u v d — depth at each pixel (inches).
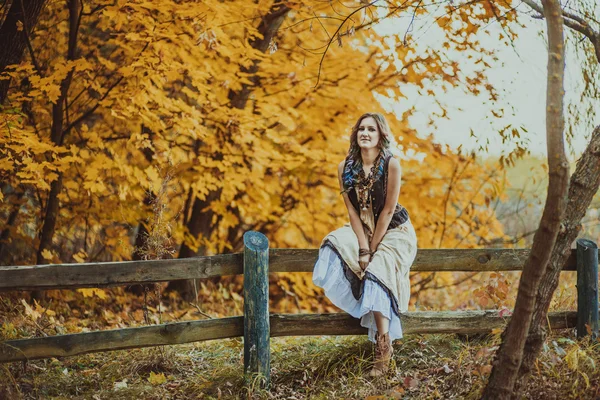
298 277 393.7
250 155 326.3
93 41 350.6
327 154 342.3
